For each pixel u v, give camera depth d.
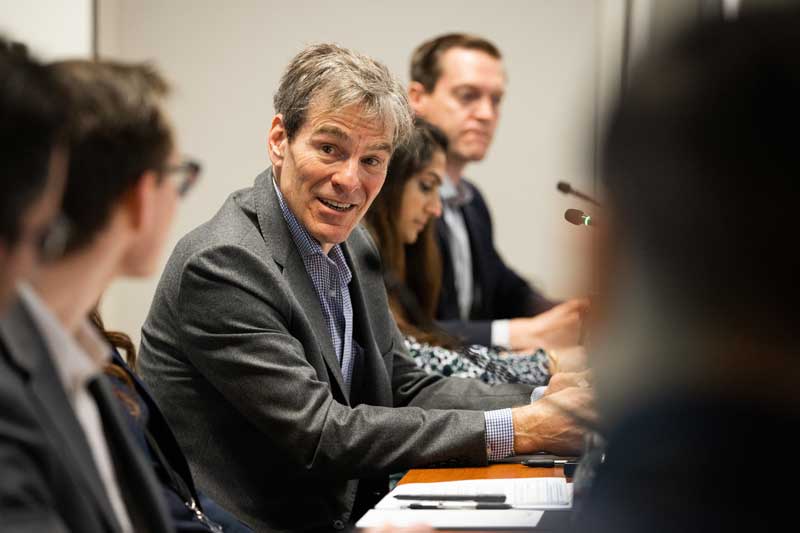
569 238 2.18
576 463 5.10
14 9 9.70
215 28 12.55
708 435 2.05
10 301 2.48
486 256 10.20
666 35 2.04
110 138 2.72
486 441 5.21
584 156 2.09
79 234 2.69
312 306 5.44
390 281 7.38
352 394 5.85
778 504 2.03
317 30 12.61
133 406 3.87
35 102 2.39
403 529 3.88
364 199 5.56
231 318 5.10
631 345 2.07
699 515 2.08
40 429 2.55
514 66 12.58
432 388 6.15
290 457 5.25
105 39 12.10
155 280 12.38
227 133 12.63
